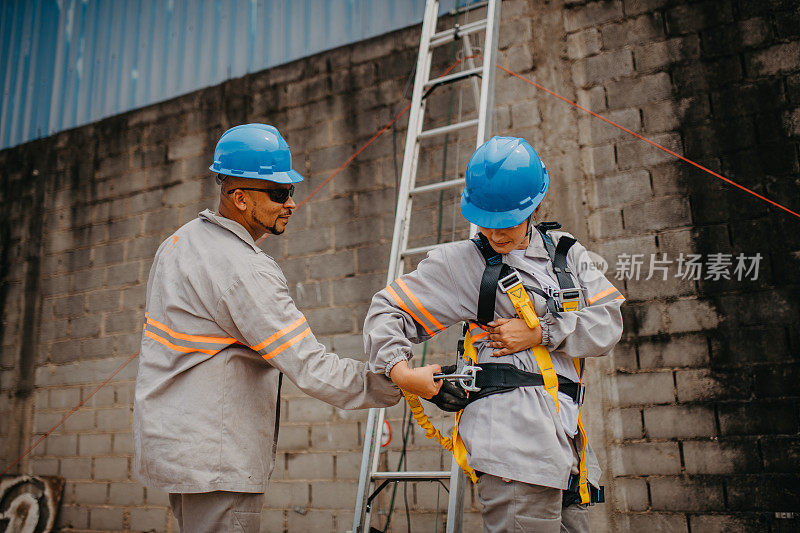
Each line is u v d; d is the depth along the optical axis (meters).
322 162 4.03
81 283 4.59
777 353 2.84
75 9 5.25
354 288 3.75
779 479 2.73
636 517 2.93
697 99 3.21
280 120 4.23
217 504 1.60
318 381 1.64
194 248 1.74
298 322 1.68
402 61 3.93
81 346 4.45
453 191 3.59
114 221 4.59
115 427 4.17
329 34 4.23
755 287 2.93
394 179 3.79
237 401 1.67
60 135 4.98
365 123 3.95
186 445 1.58
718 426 2.88
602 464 3.03
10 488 4.36
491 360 1.59
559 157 3.43
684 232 3.11
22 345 4.66
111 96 4.89
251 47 4.48
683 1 3.33
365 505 2.13
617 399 3.07
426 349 3.45
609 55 3.45
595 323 1.57
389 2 4.07
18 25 5.45
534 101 3.55
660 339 3.05
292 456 3.67
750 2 3.19
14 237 4.93
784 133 3.01
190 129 4.50
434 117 3.75
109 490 4.09
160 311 1.73
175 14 4.84
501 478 1.50
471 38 3.74
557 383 1.55
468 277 1.64
